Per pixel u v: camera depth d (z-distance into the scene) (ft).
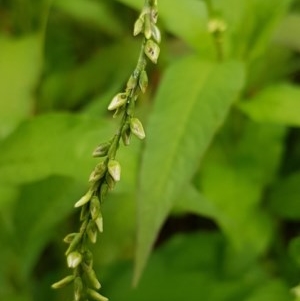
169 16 0.94
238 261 0.96
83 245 0.54
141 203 0.77
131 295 0.97
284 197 1.01
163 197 0.78
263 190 1.02
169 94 0.85
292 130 1.13
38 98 1.13
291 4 1.17
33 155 0.84
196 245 1.00
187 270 0.99
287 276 1.00
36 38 1.08
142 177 0.79
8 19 1.16
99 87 1.16
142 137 0.52
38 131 0.84
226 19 0.95
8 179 0.83
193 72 0.87
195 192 0.88
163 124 0.82
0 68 1.03
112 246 1.00
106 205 1.00
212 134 0.82
